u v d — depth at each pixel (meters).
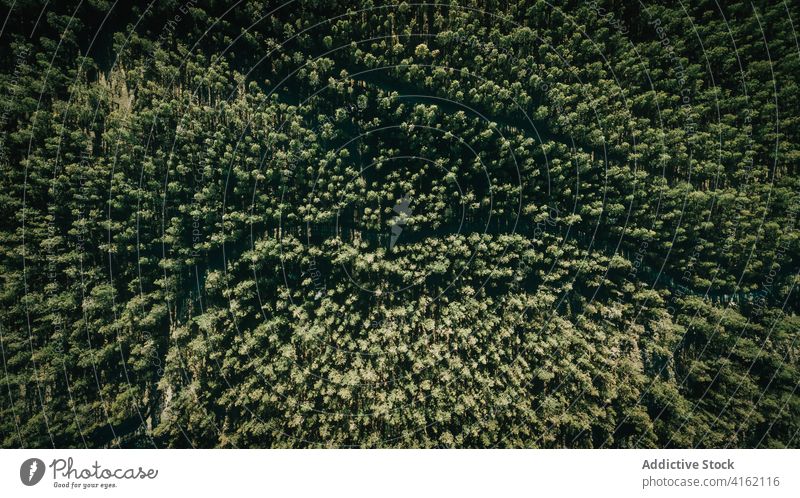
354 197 46.06
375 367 45.81
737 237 46.12
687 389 46.31
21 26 42.44
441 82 45.88
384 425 44.84
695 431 44.16
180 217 44.53
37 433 40.41
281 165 45.06
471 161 46.56
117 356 43.44
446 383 45.34
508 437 44.16
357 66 45.81
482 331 45.97
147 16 44.03
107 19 44.22
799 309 46.28
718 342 46.12
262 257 45.12
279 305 44.78
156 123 43.62
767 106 45.28
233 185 45.47
